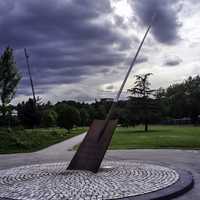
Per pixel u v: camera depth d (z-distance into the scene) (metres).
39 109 47.19
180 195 6.82
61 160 12.94
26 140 22.16
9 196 6.53
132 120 45.16
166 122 74.00
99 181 7.59
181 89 85.25
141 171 9.01
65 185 7.26
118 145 19.58
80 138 29.84
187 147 17.81
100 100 80.50
